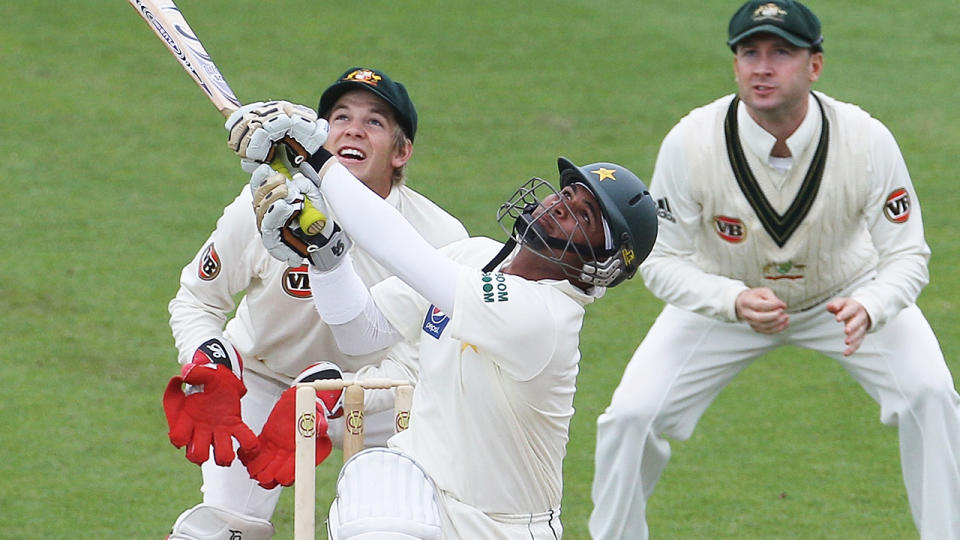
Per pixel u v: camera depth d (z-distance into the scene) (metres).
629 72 44.31
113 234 32.81
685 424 20.45
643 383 19.95
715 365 20.38
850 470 23.61
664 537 20.97
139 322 28.67
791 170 19.20
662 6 50.31
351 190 12.84
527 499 13.27
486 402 12.93
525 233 12.92
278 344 16.89
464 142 38.91
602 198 12.74
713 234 19.97
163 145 38.12
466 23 48.00
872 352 19.67
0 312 28.70
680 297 19.77
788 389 27.20
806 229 19.47
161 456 23.25
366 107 16.28
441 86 42.75
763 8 18.55
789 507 22.12
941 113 41.75
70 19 46.72
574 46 46.34
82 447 23.38
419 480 12.91
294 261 13.20
